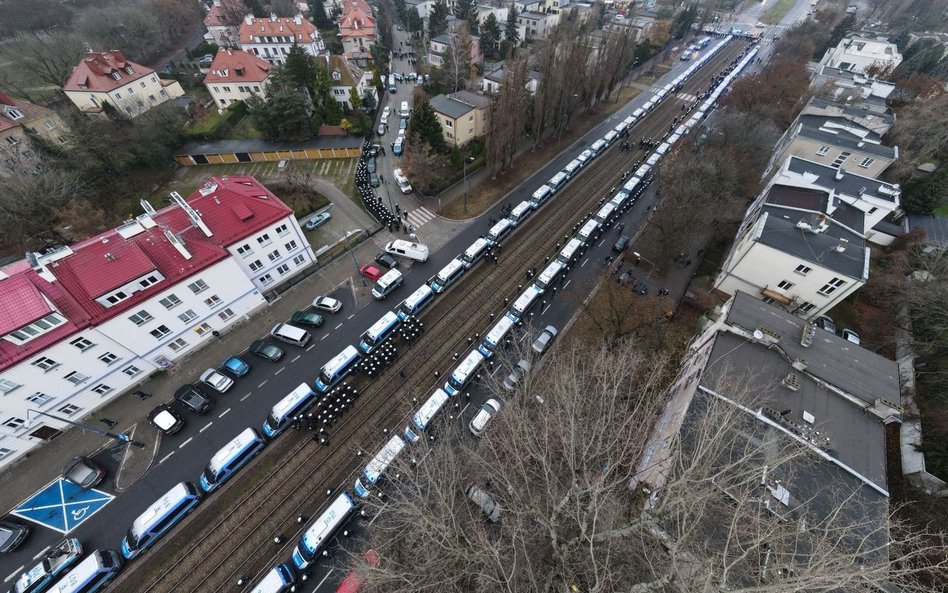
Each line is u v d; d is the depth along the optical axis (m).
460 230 59.56
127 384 39.38
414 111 63.16
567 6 149.75
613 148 79.38
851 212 45.78
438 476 27.53
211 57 107.25
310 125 76.00
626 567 21.64
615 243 56.31
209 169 72.44
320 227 59.62
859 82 73.88
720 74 110.88
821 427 25.53
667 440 27.84
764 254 41.25
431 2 142.88
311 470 34.94
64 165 57.84
